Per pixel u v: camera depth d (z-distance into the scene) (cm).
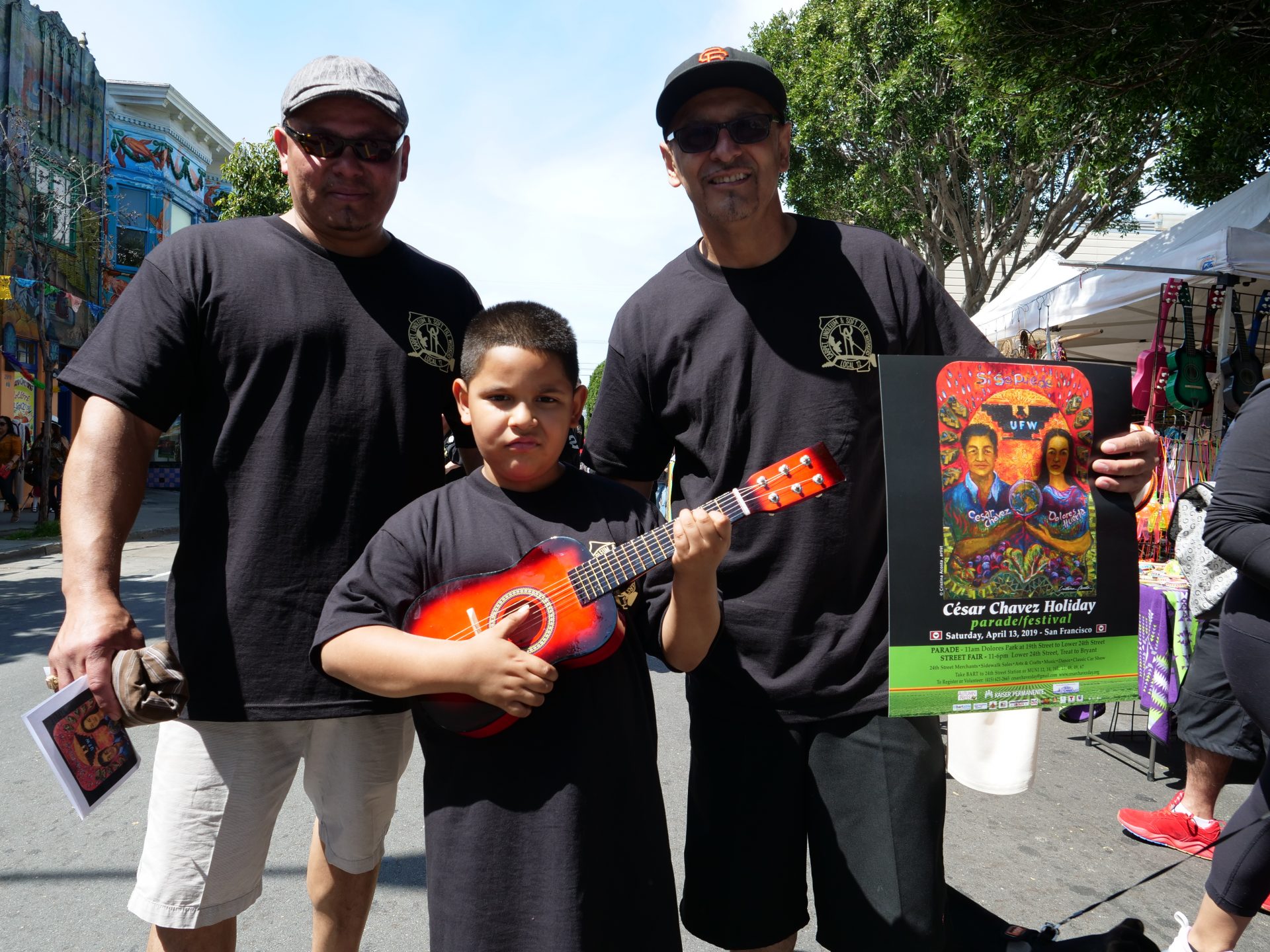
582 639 165
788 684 189
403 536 176
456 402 202
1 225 1602
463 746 163
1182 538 329
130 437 177
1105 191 1349
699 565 158
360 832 201
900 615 174
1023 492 179
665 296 210
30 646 652
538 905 154
